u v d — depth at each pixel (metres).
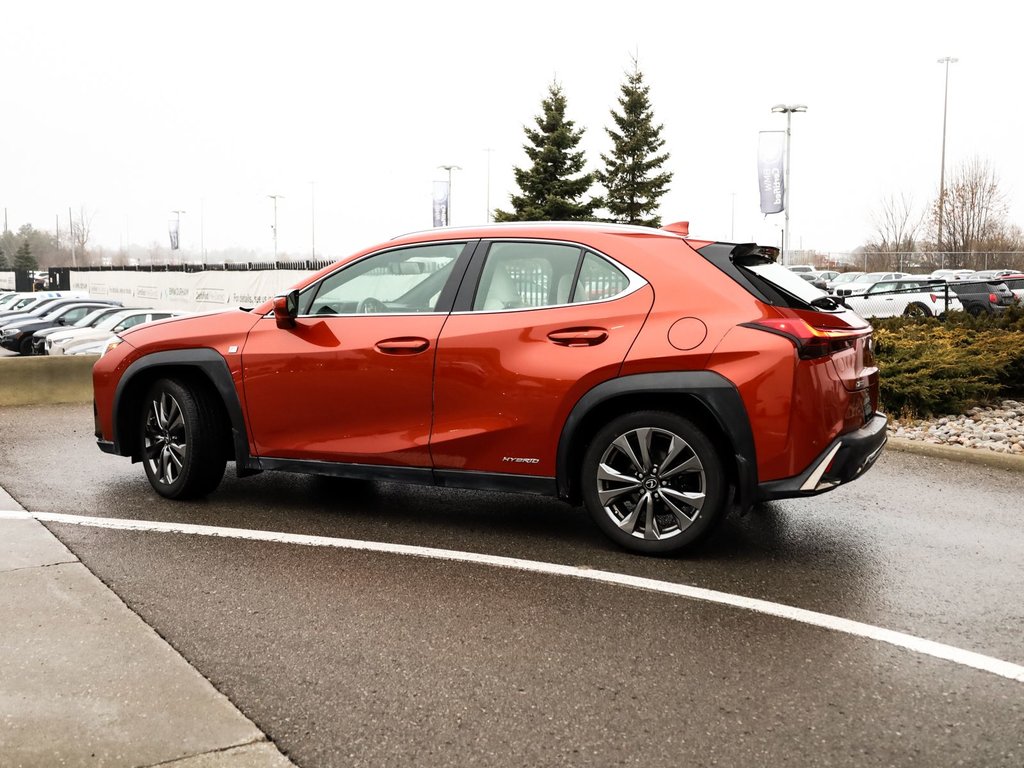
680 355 4.49
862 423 4.77
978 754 2.80
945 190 59.16
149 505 5.75
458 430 4.95
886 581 4.43
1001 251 56.47
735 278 4.57
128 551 4.76
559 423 4.73
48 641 3.55
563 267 4.88
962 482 6.73
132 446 6.10
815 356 4.40
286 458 5.48
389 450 5.14
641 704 3.11
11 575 4.33
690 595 4.20
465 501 5.96
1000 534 5.32
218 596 4.11
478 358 4.89
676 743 2.85
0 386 10.86
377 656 3.48
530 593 4.20
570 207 47.12
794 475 4.39
